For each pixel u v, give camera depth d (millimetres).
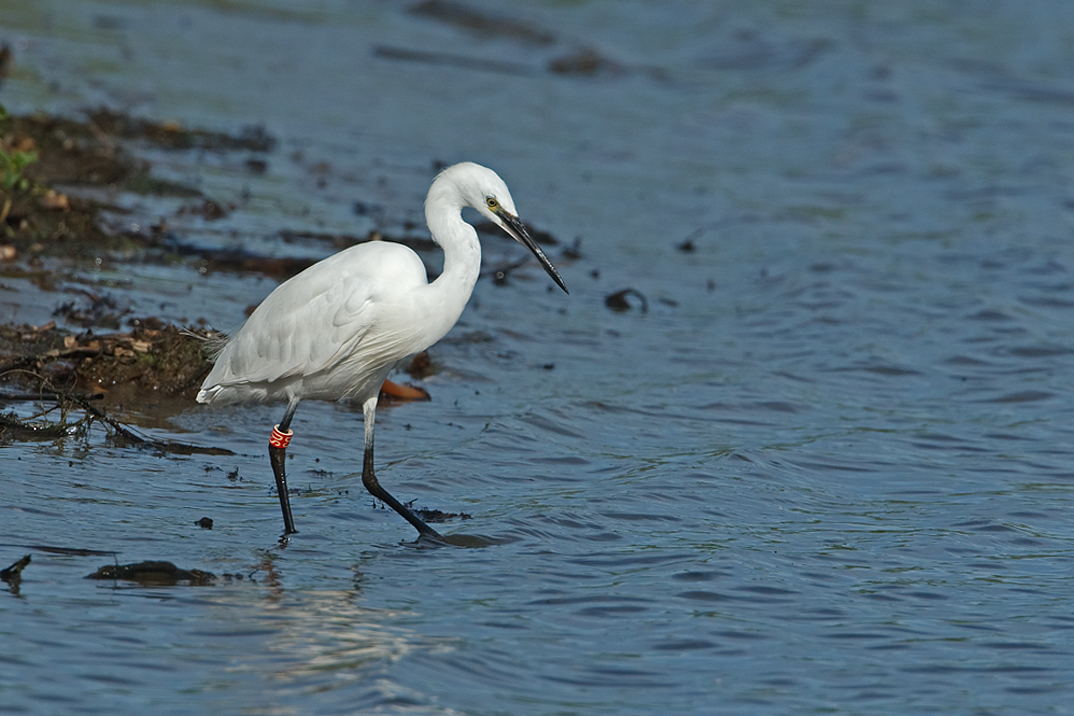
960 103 32594
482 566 9344
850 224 23031
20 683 6934
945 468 12266
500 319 16859
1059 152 28125
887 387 15055
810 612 8727
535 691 7352
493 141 27703
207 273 16234
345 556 9375
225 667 7340
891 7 43031
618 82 35125
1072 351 16281
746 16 40719
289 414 10148
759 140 29750
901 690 7574
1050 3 43875
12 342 12570
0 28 29672
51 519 9336
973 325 17312
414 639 7879
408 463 11625
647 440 12812
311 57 33562
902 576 9477
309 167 22906
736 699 7379
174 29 33969
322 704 6930
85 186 18562
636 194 24750
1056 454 12719
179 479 10656
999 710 7352
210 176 21062
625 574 9289
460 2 41500
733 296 19047
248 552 9242
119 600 8141
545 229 21734
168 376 12633
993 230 22234
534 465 11852
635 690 7441
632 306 18203
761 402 14211
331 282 9898
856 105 32281
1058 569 9750
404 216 20641
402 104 30016
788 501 11180
